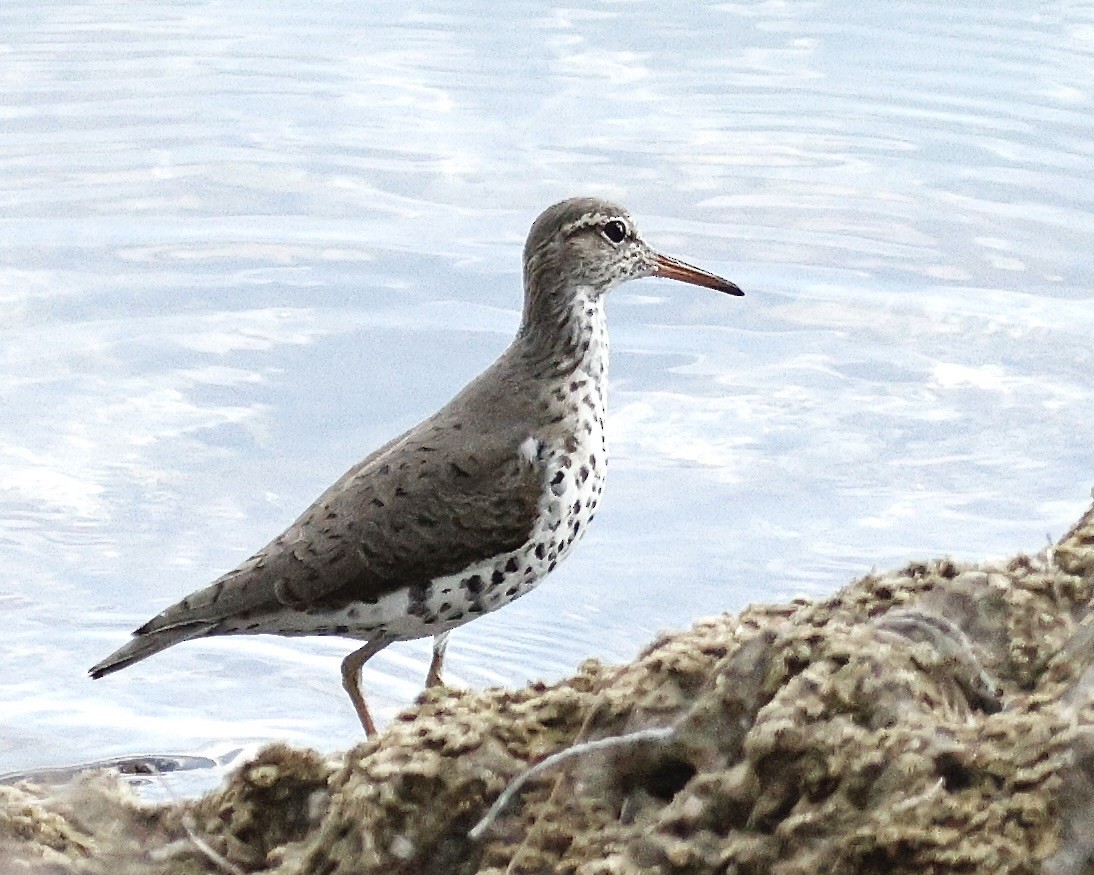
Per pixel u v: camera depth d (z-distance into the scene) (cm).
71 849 785
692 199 1870
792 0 2384
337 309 1695
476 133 2011
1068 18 2306
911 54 2191
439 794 718
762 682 690
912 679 669
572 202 1090
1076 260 1736
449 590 1030
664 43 2242
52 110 2075
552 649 1238
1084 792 613
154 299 1716
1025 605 725
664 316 1680
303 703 1169
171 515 1399
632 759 701
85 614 1285
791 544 1344
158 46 2256
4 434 1503
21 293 1723
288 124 2036
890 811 634
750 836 657
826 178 1900
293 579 1005
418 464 1027
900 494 1402
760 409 1525
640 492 1415
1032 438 1470
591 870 664
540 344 1067
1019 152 1933
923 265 1745
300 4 2395
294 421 1522
